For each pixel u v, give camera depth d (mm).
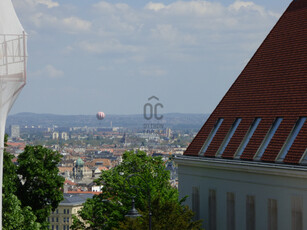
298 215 130000
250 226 145625
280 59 159250
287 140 139625
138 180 160250
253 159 145875
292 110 143250
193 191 169375
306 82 144375
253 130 153500
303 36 156000
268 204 138875
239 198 149625
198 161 164750
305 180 128125
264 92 157375
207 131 171000
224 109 169625
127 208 161250
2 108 111875
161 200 150875
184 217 139375
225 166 153375
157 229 130625
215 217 160000
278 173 134875
